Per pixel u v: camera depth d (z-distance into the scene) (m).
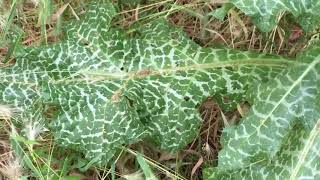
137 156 0.40
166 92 0.40
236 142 0.37
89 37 0.41
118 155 0.42
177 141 0.41
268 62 0.40
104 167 0.43
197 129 0.41
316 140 0.37
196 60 0.40
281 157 0.38
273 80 0.37
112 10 0.41
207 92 0.40
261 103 0.37
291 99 0.37
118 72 0.40
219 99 0.40
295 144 0.38
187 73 0.40
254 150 0.37
